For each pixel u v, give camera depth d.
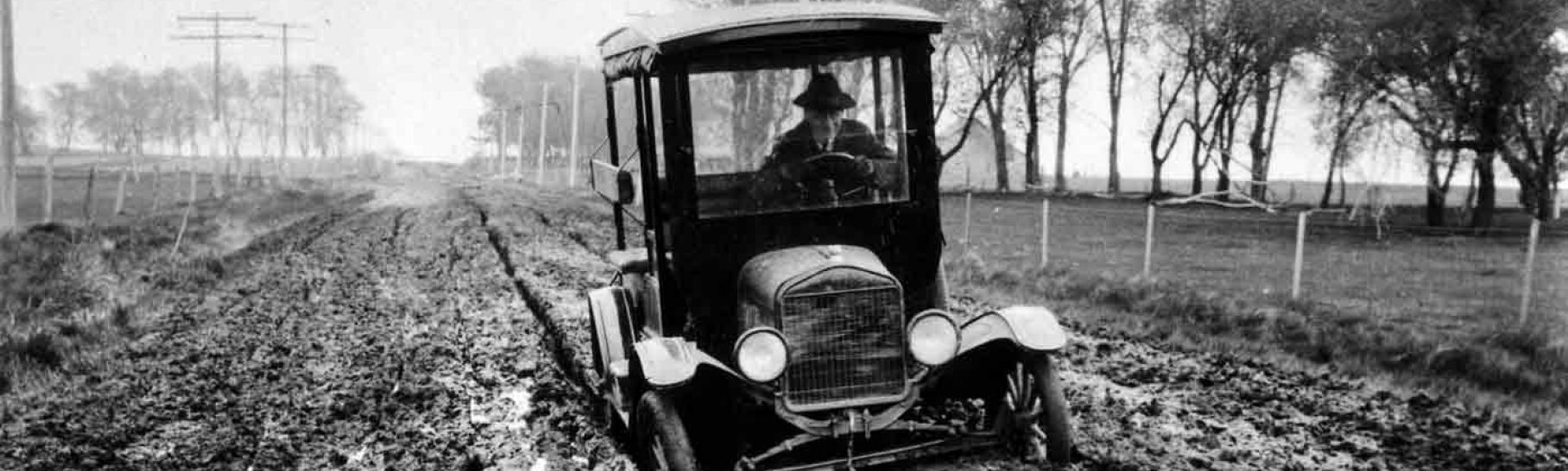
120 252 23.52
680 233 6.88
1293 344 11.75
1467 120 34.94
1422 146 36.88
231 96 136.50
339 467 8.13
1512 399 9.13
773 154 6.93
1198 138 58.22
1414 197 66.75
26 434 9.24
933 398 7.31
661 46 6.64
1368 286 17.81
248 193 54.03
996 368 7.23
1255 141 56.03
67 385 11.41
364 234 31.39
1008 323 6.81
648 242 7.64
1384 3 33.81
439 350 12.35
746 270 6.89
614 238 27.55
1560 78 33.34
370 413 9.56
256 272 22.30
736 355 6.18
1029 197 58.50
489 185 75.19
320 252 25.98
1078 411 8.78
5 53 24.41
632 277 8.66
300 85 133.88
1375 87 36.53
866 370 6.47
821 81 6.93
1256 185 55.75
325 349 12.95
